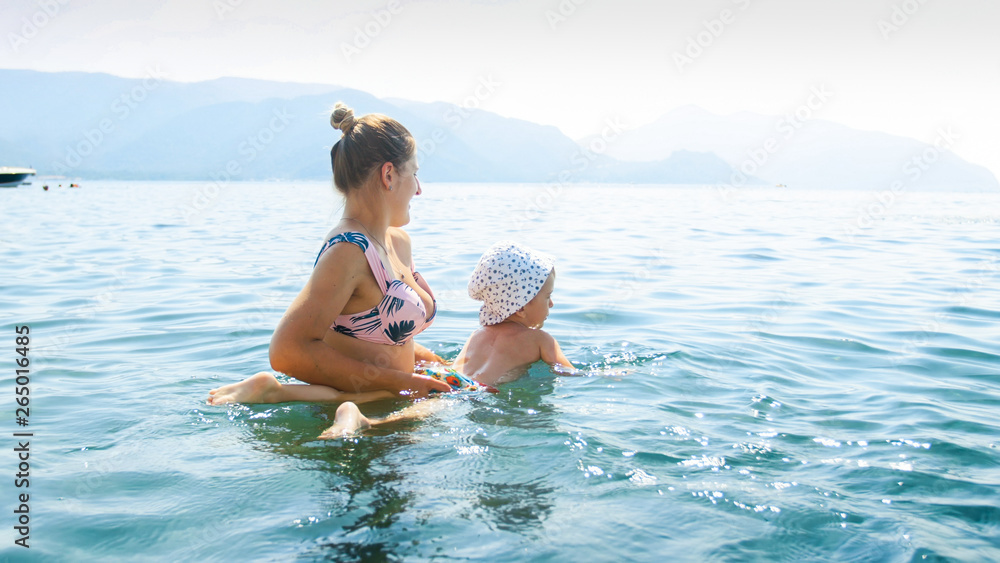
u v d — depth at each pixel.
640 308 5.91
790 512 2.02
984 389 3.51
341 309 3.15
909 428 2.83
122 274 7.97
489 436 2.66
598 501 2.08
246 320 5.30
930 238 12.77
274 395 3.09
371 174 3.28
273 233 13.62
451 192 54.06
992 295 6.57
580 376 3.67
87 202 28.25
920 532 1.90
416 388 3.24
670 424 2.84
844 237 12.93
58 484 2.19
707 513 2.01
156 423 2.82
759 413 3.03
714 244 11.55
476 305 5.97
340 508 2.01
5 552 1.75
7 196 35.91
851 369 3.94
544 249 10.62
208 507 2.02
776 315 5.60
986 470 2.37
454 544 1.79
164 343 4.56
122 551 1.77
